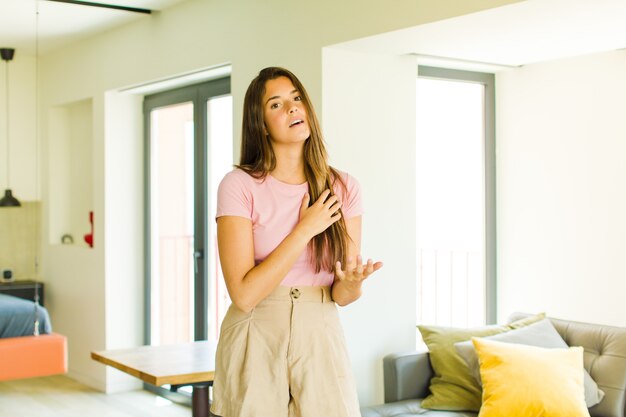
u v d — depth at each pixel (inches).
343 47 153.0
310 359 74.0
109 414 210.1
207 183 211.2
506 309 179.9
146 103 236.7
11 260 274.8
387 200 160.4
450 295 208.4
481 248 183.3
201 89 212.1
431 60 165.9
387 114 160.4
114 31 227.6
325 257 75.7
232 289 73.0
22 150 270.5
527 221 174.9
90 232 255.4
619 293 157.5
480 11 123.9
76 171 265.3
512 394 133.3
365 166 157.2
